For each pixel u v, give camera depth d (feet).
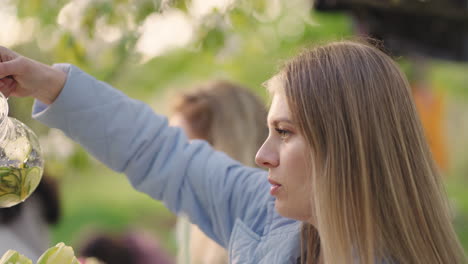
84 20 6.98
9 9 7.70
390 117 3.48
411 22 7.74
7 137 3.37
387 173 3.40
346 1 7.06
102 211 24.07
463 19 7.77
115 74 7.64
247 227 4.13
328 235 3.33
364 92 3.44
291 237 3.92
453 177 24.56
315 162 3.37
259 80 13.19
